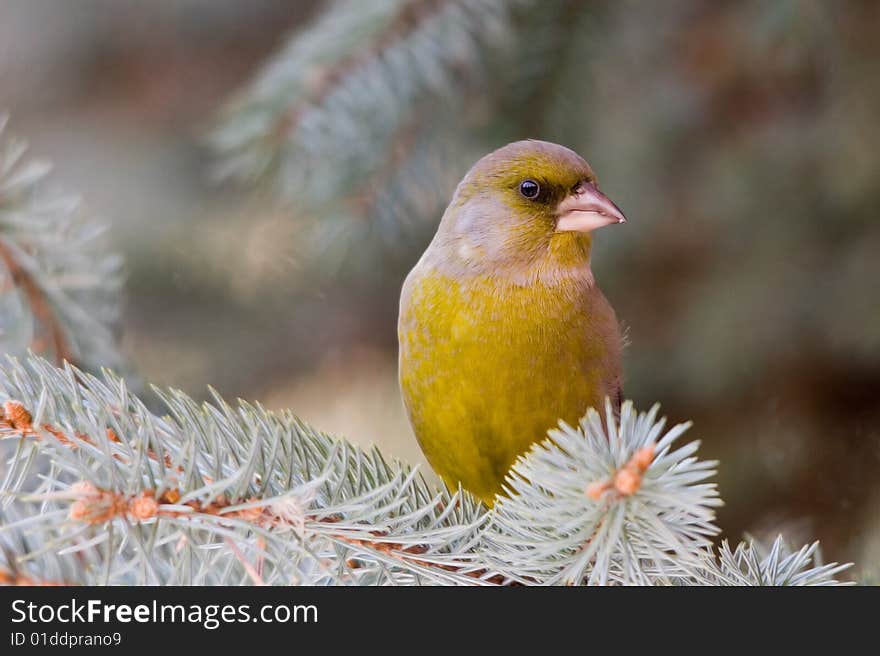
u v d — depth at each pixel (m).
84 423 2.44
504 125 2.58
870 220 2.62
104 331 2.52
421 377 2.52
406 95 2.54
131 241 2.67
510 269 2.52
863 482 2.62
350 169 2.55
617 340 2.53
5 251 2.51
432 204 2.56
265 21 2.72
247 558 2.44
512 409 2.51
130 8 2.72
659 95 2.63
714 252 2.64
